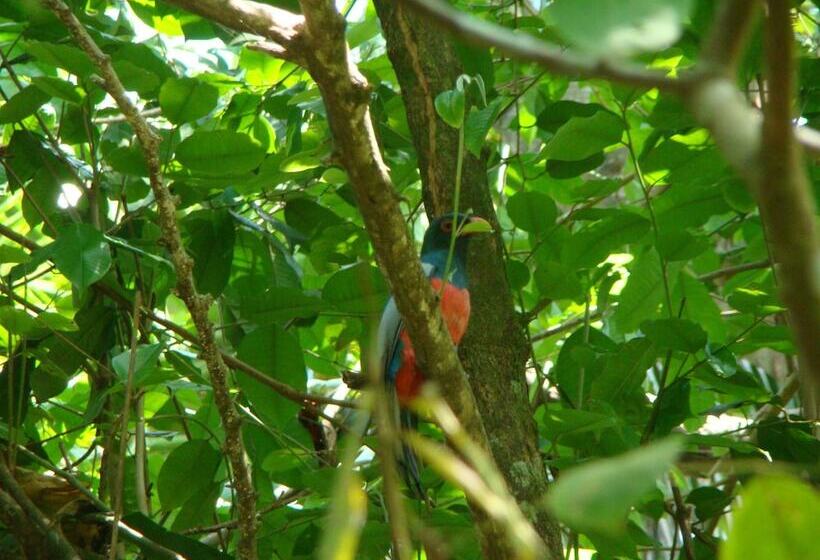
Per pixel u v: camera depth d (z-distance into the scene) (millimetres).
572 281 8023
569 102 8484
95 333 8023
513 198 8328
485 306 7754
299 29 4828
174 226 6266
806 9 9625
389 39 8125
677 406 7695
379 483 7438
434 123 7965
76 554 6949
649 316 8359
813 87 7750
